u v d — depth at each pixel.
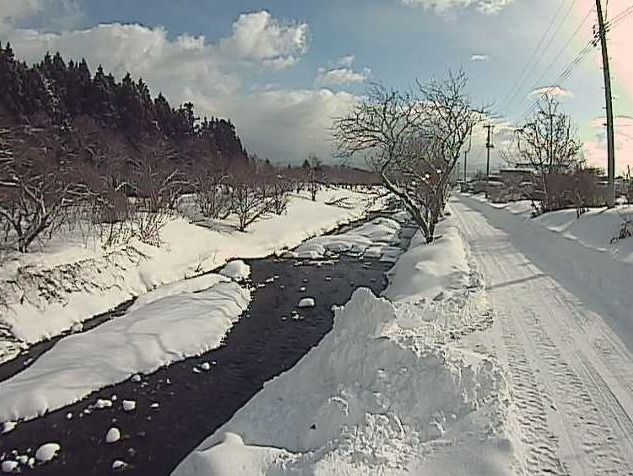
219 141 75.56
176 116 68.38
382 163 22.55
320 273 23.58
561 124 34.16
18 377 11.47
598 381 8.35
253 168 49.59
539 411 7.38
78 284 17.22
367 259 27.33
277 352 13.52
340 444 6.37
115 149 36.34
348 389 7.82
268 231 34.19
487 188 66.56
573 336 10.51
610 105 23.02
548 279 15.98
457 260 18.34
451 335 10.72
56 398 10.62
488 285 15.23
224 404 10.59
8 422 9.82
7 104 41.78
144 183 30.47
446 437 6.69
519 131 36.25
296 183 58.03
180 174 38.25
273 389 9.63
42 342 14.31
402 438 6.70
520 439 6.61
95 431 9.54
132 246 21.34
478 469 5.98
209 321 15.38
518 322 11.50
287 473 5.98
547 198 32.62
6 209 19.06
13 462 8.53
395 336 8.75
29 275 15.84
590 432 6.84
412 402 7.38
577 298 13.46
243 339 14.54
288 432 7.99
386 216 46.97
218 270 24.11
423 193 23.83
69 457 8.70
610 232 19.14
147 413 10.23
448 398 7.39
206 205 34.25
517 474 5.88
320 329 15.36
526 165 40.88
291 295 19.45
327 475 5.71
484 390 7.53
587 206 28.88
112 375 11.84
